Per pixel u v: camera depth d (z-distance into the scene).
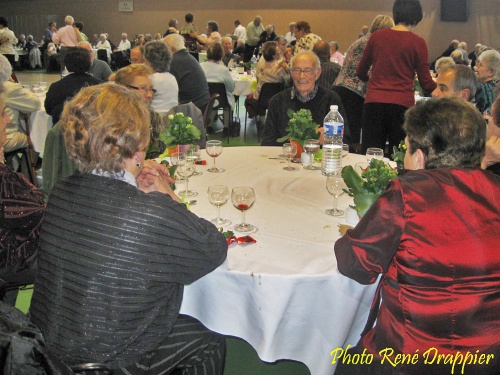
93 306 1.15
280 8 15.16
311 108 3.02
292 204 1.90
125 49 14.27
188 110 3.03
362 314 1.49
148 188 1.56
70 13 18.00
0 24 12.98
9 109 3.59
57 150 2.46
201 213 1.78
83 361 1.16
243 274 1.38
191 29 11.14
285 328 1.43
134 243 1.15
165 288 1.24
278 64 5.52
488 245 1.14
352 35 14.59
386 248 1.20
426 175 1.21
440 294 1.17
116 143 1.18
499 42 13.02
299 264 1.43
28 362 0.95
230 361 2.14
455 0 13.03
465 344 1.17
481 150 1.23
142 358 1.25
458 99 1.27
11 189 1.47
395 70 3.54
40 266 1.23
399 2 3.48
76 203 1.19
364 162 2.34
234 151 2.71
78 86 3.56
